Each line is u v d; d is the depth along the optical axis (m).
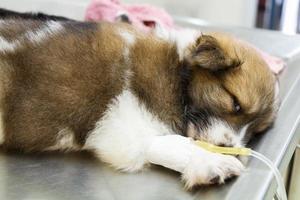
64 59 0.68
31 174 0.64
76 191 0.61
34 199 0.60
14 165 0.66
